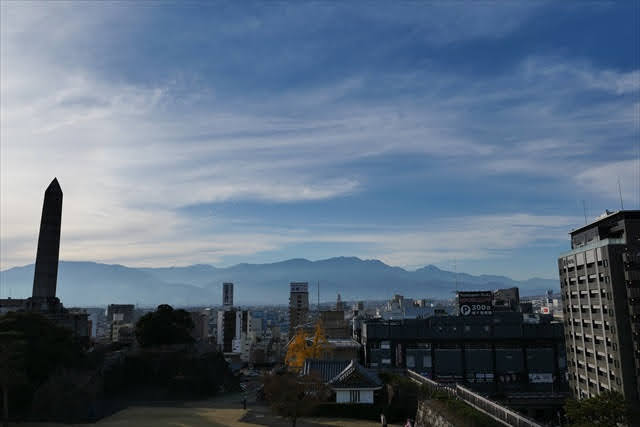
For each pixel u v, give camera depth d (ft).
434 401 191.83
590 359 372.17
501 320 523.70
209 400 306.96
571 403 232.73
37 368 248.11
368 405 211.82
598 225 388.78
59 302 436.76
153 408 244.83
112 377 306.35
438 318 523.29
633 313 327.67
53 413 225.56
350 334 647.15
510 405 439.63
